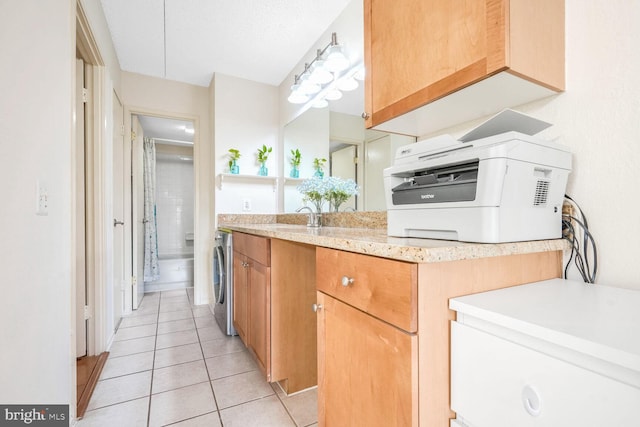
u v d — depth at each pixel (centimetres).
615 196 83
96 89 198
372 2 120
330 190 198
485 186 73
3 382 77
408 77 103
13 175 83
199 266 312
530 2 82
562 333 47
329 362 96
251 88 309
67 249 121
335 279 92
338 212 203
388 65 112
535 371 50
